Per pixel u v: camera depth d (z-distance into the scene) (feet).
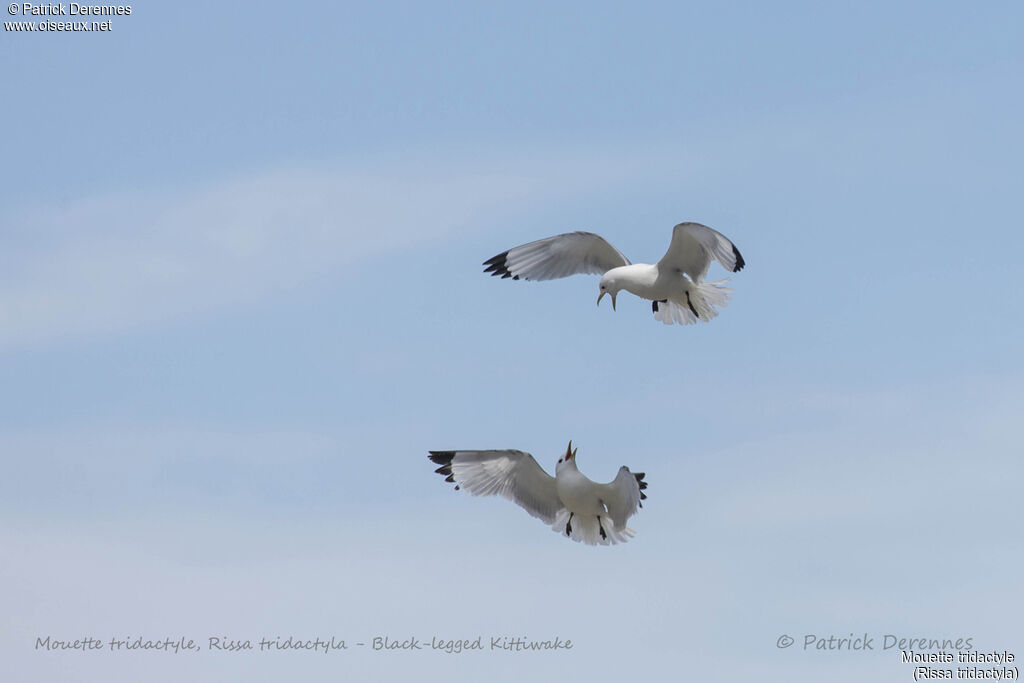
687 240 58.70
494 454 54.29
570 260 64.13
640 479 51.37
